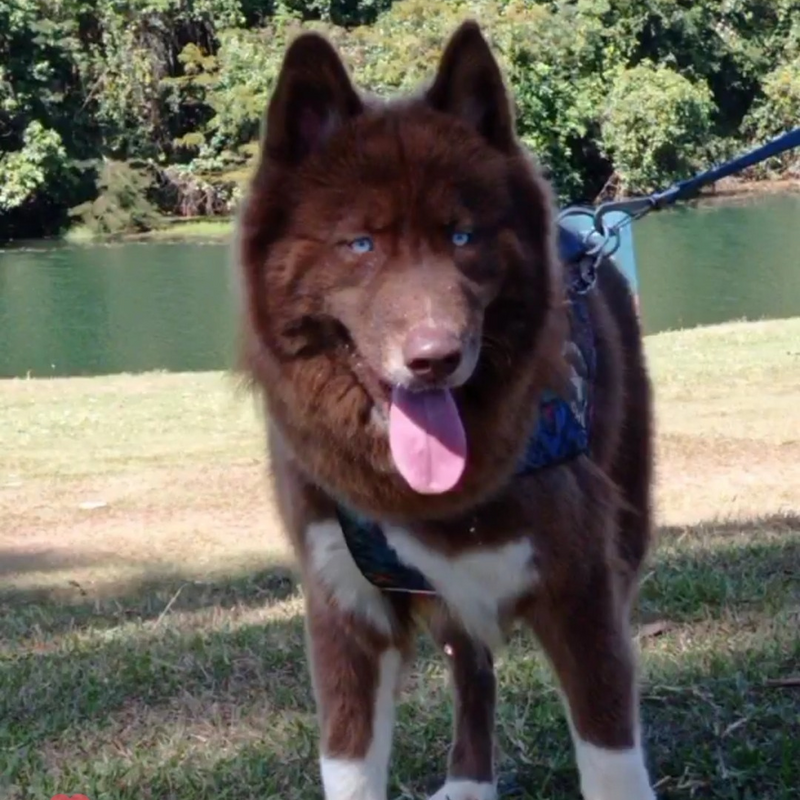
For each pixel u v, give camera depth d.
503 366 1.54
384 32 15.33
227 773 1.86
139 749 1.95
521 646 2.19
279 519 1.70
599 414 1.69
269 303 1.55
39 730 2.03
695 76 18.36
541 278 1.57
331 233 1.53
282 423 1.58
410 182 1.52
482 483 1.53
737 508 3.36
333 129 1.55
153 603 2.76
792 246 11.83
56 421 5.03
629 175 16.83
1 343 8.58
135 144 17.25
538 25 16.00
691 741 1.85
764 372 5.27
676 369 5.40
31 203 16.31
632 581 1.81
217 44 17.91
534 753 1.86
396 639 1.63
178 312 9.69
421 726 1.94
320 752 1.69
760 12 19.25
